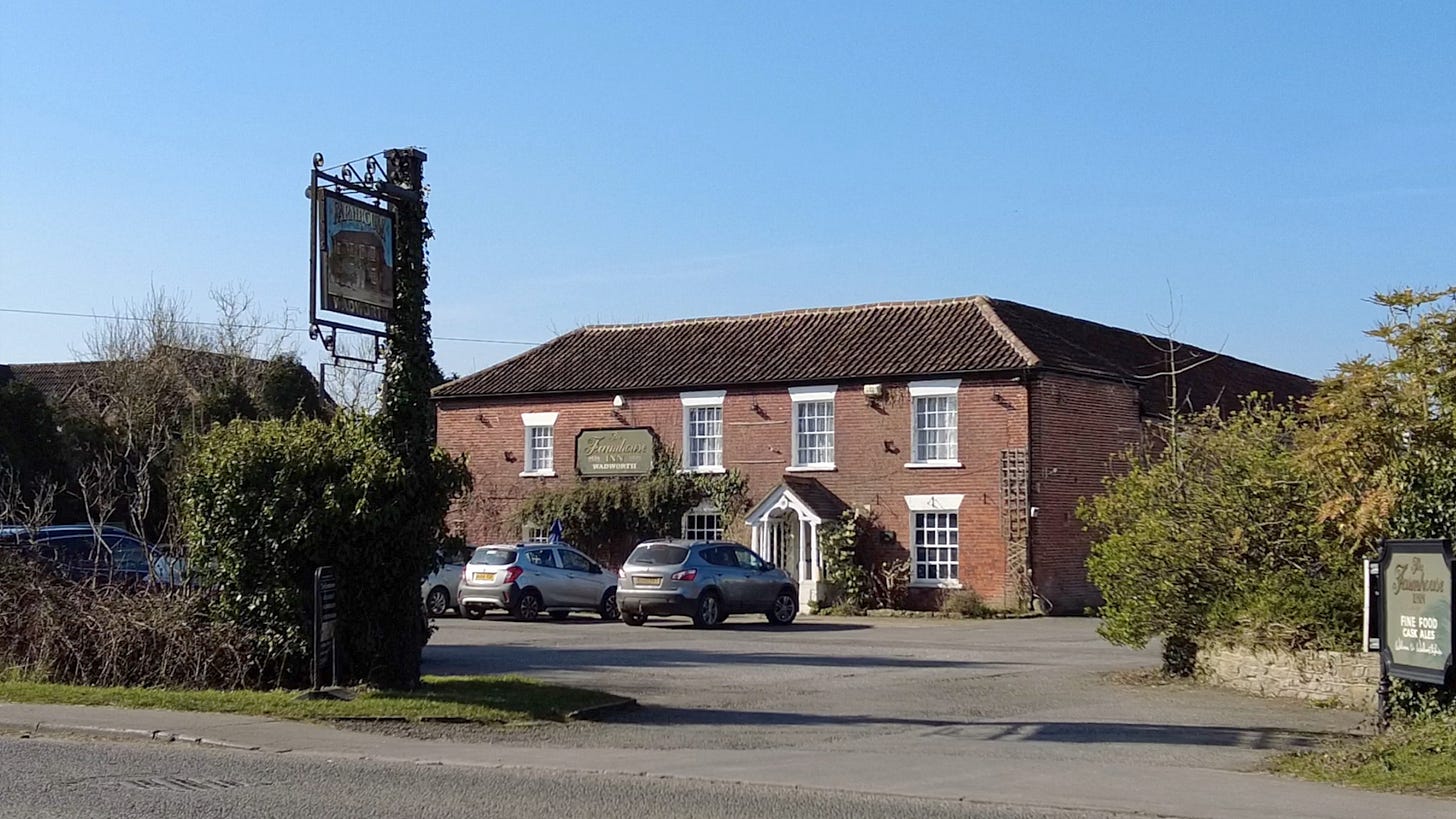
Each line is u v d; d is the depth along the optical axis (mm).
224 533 16578
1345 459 13852
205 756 12539
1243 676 17484
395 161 16891
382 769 11914
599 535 39531
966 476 34562
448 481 17094
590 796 10688
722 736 14203
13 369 54969
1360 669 15812
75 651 17125
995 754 12977
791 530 36594
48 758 12289
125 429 37531
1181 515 18297
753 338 40719
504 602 30656
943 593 34531
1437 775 11039
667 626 29797
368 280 16172
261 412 43219
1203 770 11961
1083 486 35125
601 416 40344
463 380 43500
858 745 13625
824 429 36969
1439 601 11797
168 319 55906
